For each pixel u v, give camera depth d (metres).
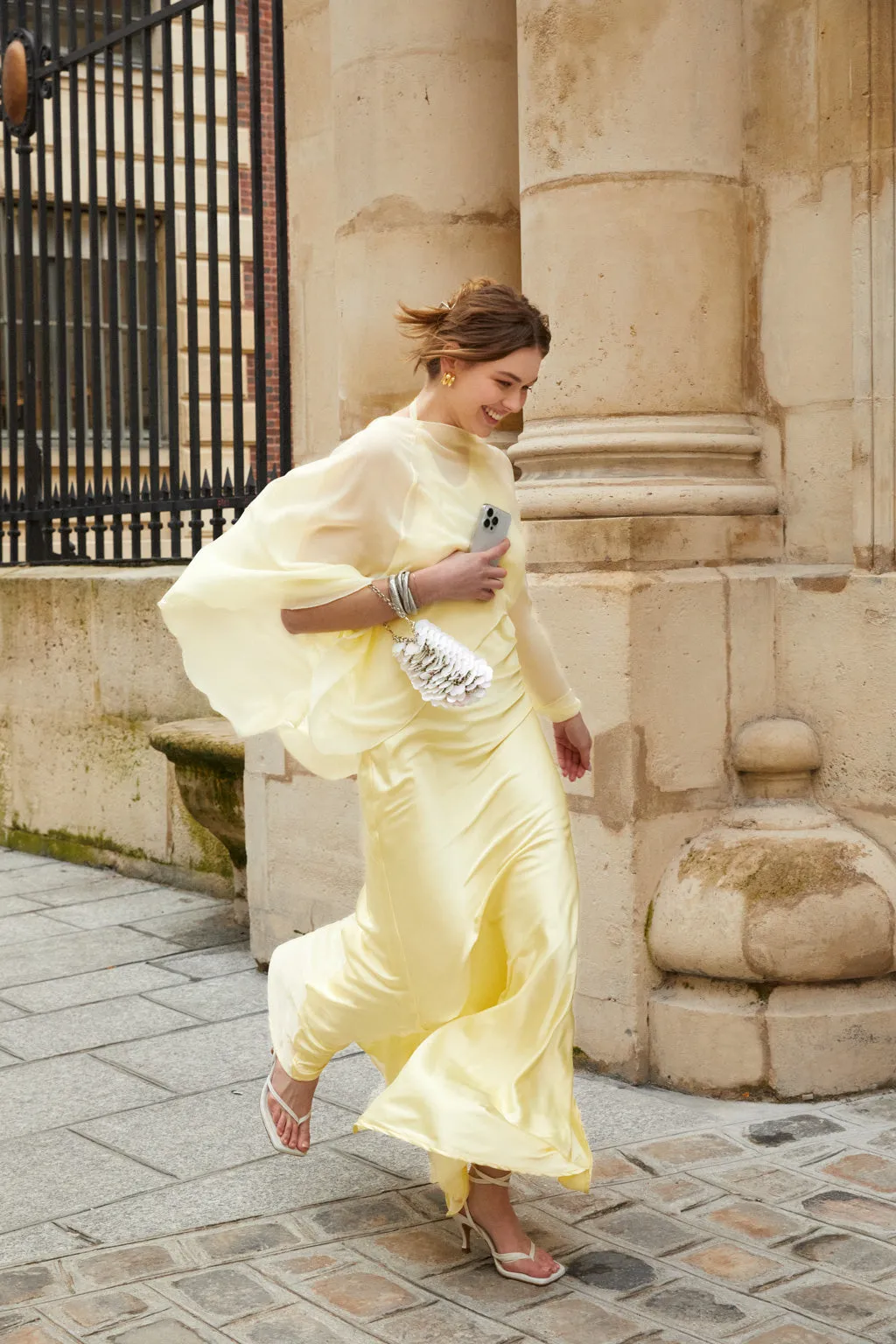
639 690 3.66
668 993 3.71
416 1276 2.72
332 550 2.66
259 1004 4.54
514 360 2.62
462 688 2.59
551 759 2.80
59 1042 4.20
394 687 2.71
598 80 3.76
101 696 6.67
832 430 3.78
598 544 3.75
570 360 3.87
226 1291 2.67
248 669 2.83
